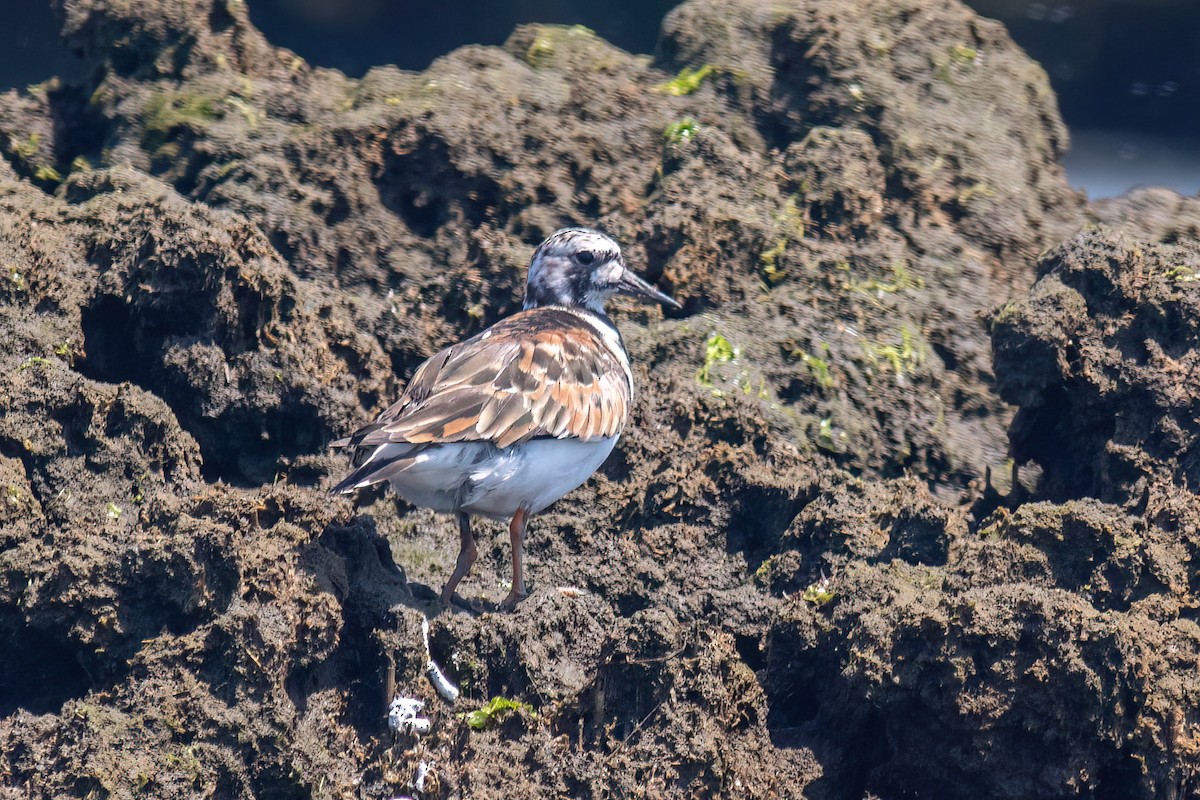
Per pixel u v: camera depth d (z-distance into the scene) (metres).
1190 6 27.25
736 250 15.02
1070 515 11.25
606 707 10.70
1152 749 10.28
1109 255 12.95
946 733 10.58
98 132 16.08
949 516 12.09
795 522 12.47
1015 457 13.61
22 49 24.72
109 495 11.45
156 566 10.38
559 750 10.36
